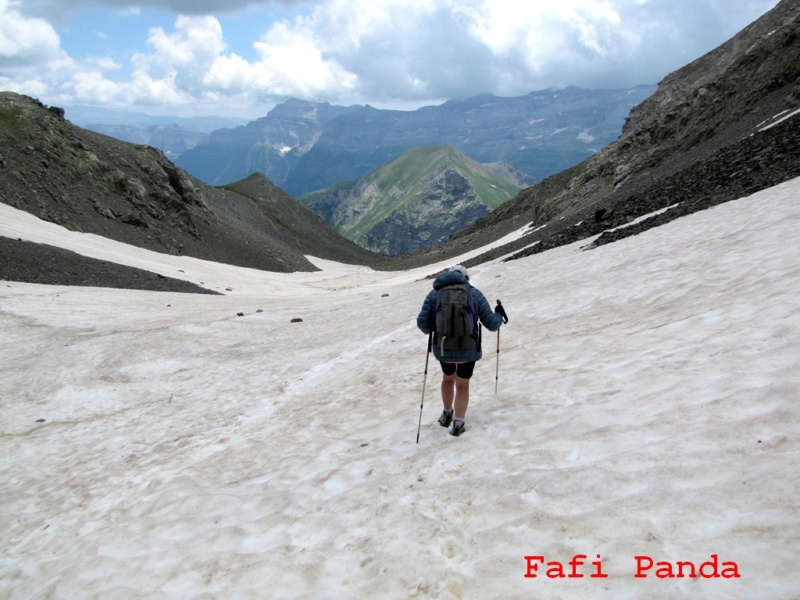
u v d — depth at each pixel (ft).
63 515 32.07
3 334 82.74
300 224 554.46
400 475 23.09
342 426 33.47
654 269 45.44
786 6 212.84
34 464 42.11
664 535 13.83
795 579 11.05
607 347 30.71
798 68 140.97
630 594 12.48
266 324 88.74
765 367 20.01
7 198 207.00
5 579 26.25
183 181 337.31
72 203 233.35
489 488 19.36
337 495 23.40
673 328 29.48
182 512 27.25
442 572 15.92
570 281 56.75
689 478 15.52
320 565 18.47
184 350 72.69
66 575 24.00
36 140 242.17
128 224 252.62
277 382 51.49
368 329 69.87
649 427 19.26
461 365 24.71
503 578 14.67
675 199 80.94
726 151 92.17
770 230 40.93
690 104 214.28
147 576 21.81
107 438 44.91
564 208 254.68
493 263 130.11
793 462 14.32
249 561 20.31
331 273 356.59
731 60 218.59
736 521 13.25
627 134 271.49
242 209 485.15
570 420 22.47
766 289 28.96
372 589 16.29
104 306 107.04
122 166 289.74
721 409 18.44
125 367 66.39
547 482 18.22
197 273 215.10
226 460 33.40
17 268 126.00
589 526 15.31
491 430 24.53
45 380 62.95
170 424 45.37
